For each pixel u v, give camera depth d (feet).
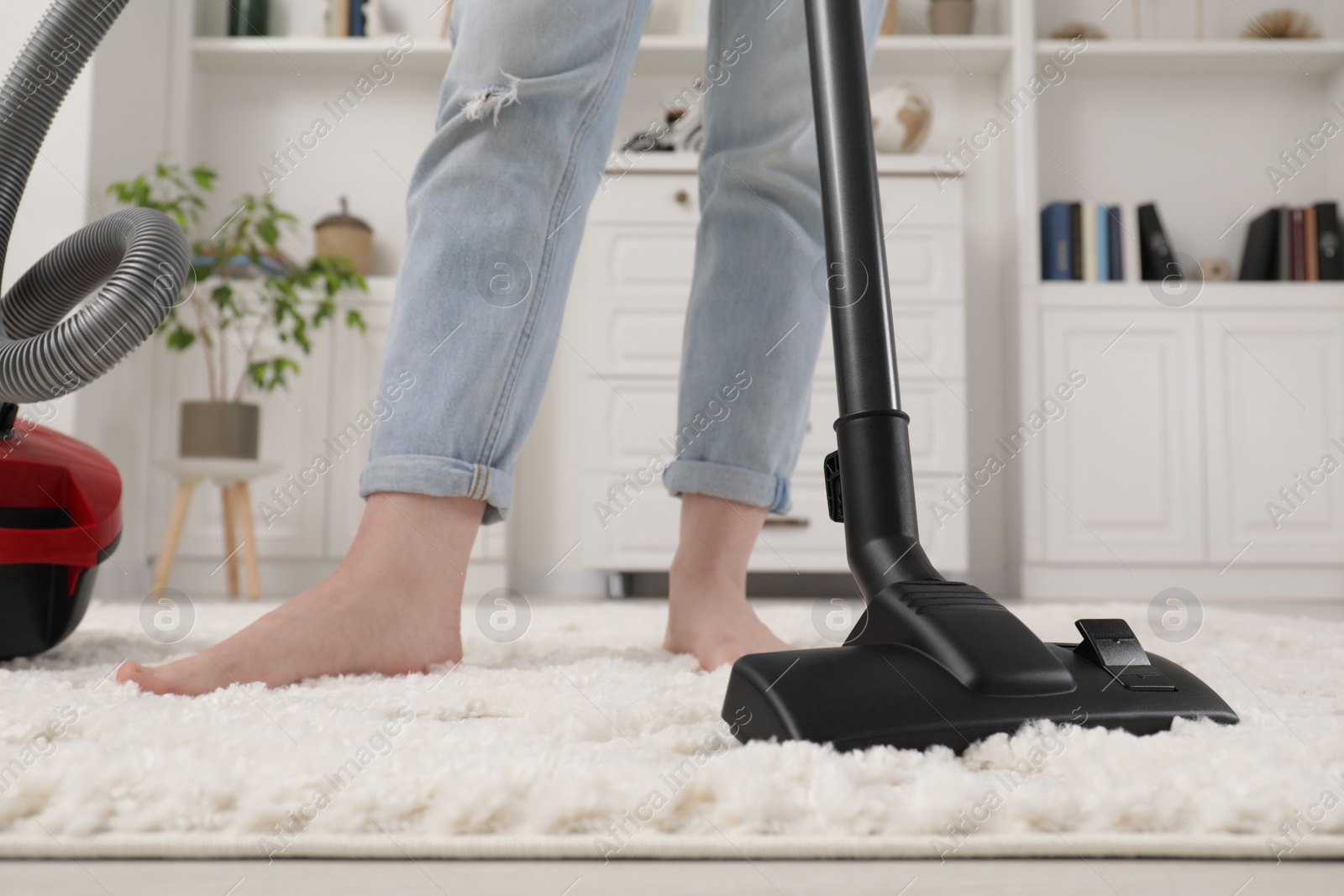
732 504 2.79
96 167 8.13
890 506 1.66
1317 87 10.99
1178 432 9.46
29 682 1.97
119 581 8.53
